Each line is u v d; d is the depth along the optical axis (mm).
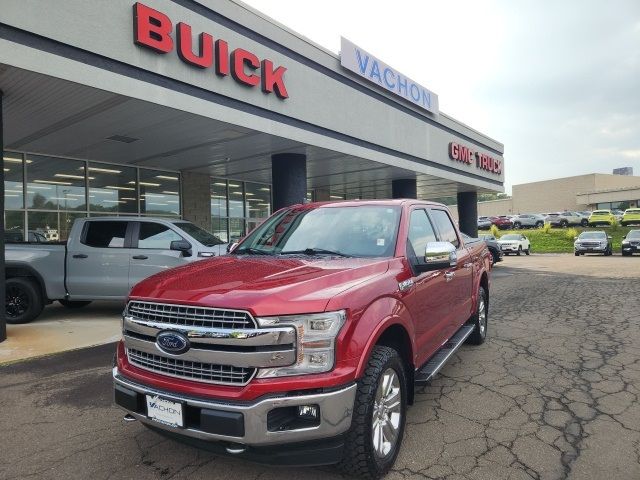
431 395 4512
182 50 8625
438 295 4301
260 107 10391
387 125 15422
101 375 5367
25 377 5309
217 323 2689
